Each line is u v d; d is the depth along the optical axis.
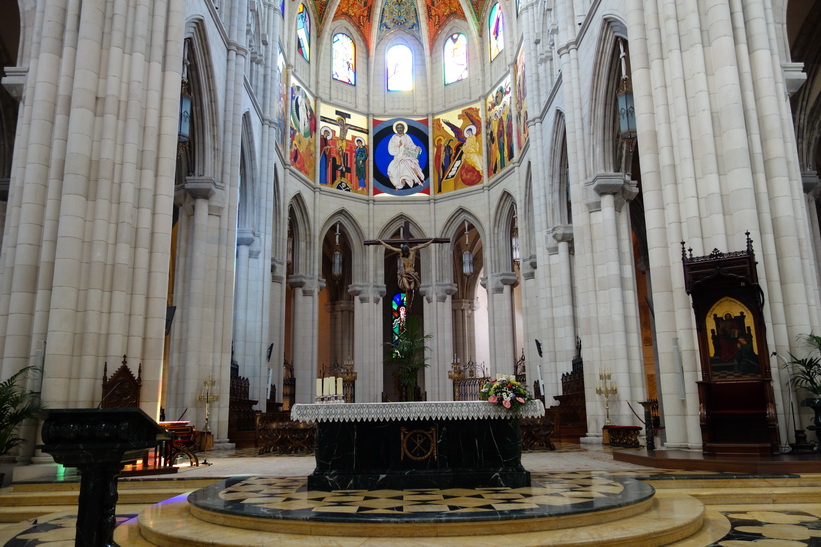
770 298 12.57
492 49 35.22
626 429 18.25
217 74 21.38
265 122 28.02
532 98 27.81
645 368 30.14
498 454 9.49
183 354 19.95
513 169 31.84
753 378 11.81
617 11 18.00
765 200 12.95
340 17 37.31
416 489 9.04
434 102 37.44
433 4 37.91
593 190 20.39
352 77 37.41
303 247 33.78
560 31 22.31
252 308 26.31
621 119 17.88
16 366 13.04
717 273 12.09
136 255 14.14
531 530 6.47
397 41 38.59
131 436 5.07
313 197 34.31
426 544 6.00
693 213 13.28
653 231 13.87
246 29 24.19
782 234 12.89
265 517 6.75
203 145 20.98
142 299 14.02
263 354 26.59
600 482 9.44
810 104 23.03
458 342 40.41
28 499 9.93
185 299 20.41
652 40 14.41
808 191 23.36
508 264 33.53
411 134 37.19
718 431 12.06
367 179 36.53
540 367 28.84
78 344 13.24
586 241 20.55
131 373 13.31
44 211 13.77
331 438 9.38
